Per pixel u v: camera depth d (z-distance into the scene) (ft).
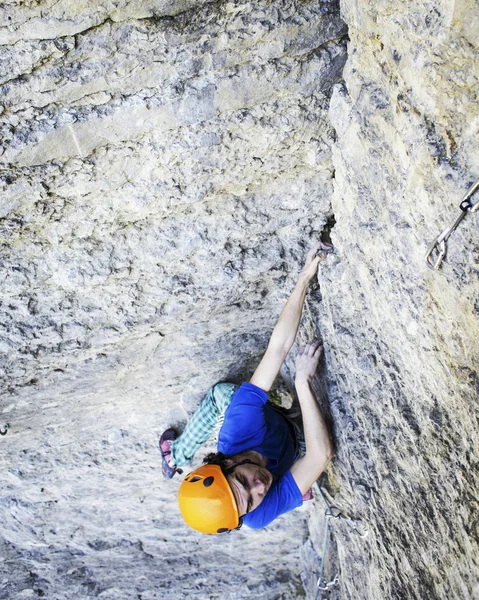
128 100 7.44
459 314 6.43
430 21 5.52
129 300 10.44
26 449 14.02
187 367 12.77
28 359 10.82
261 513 10.11
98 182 8.30
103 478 15.38
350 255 9.18
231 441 10.18
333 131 8.59
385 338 8.68
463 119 5.56
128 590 18.81
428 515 8.23
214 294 10.80
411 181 6.55
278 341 10.10
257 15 6.97
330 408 10.82
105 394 12.81
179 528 17.22
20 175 7.89
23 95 7.04
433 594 8.37
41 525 16.57
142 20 6.66
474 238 5.82
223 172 8.73
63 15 6.37
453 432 7.32
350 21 7.11
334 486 11.81
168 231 9.48
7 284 9.46
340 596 13.32
